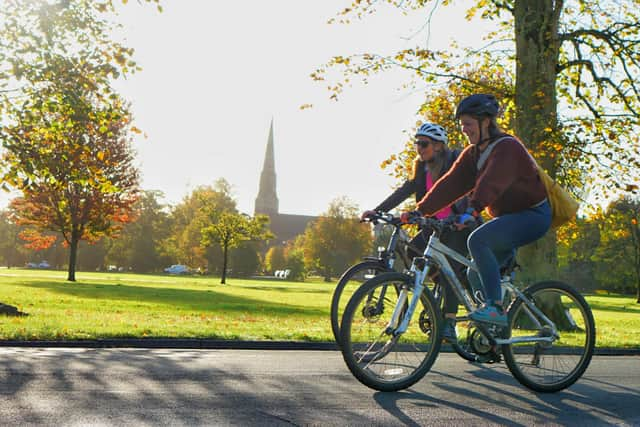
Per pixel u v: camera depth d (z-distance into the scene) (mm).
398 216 4160
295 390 4023
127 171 34406
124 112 14086
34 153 13242
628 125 12789
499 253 4094
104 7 13180
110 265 94312
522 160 3879
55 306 15016
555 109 13289
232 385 4141
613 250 52094
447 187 4227
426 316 4094
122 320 10250
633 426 3311
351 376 4633
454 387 4297
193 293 26891
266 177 176375
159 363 5105
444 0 13547
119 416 3188
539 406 3748
